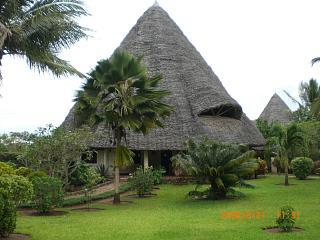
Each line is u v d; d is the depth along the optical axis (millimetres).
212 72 37094
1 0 13352
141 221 13016
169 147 26906
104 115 18406
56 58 14742
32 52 13953
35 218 14109
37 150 18797
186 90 31656
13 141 21062
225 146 18875
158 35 35031
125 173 29141
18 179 10672
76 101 18484
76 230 11641
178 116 28891
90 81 18031
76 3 14188
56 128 19625
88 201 18000
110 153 28328
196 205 16812
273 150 33906
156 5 38219
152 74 31641
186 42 37094
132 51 33781
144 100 17500
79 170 22016
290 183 25812
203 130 28047
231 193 18594
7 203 10219
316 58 24109
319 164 33625
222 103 29484
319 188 22391
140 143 26844
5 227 10219
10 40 13516
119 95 17562
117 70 17781
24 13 13906
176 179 26359
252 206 15930
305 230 10922
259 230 11031
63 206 17297
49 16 13523
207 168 18188
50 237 10727
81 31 14344
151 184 20672
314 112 26156
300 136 24547
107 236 10703
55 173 19906
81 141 20156
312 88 41156
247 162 18719
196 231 11078
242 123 33438
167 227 11789
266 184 25031
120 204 17969
